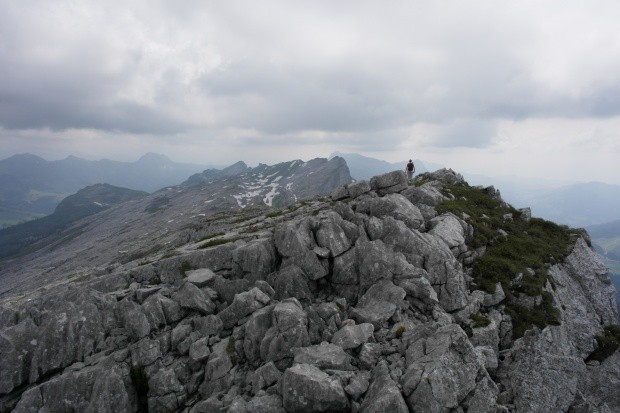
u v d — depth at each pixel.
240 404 18.61
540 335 25.56
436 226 35.38
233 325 25.56
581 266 38.66
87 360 24.06
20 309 29.20
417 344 20.19
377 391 17.53
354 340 21.28
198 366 23.27
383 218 35.03
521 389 21.75
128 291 30.34
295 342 21.98
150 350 23.69
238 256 31.69
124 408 21.86
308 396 17.72
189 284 27.69
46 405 21.73
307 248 30.39
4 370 23.12
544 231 43.81
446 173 59.62
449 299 27.75
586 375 25.70
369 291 27.11
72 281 44.66
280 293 28.52
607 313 36.09
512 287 31.52
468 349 18.92
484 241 37.31
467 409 17.59
